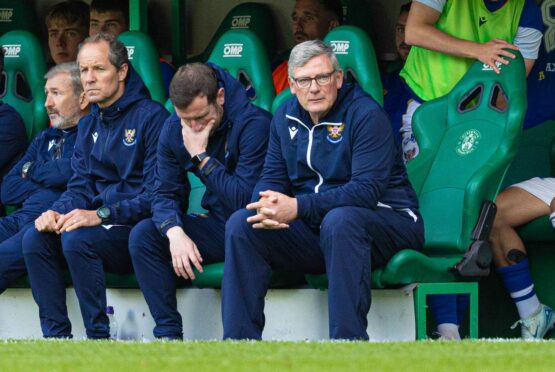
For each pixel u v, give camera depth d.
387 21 30.75
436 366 13.79
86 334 23.16
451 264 21.66
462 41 24.00
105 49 23.67
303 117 21.55
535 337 24.03
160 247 22.28
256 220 20.44
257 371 13.44
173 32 32.94
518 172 26.62
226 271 20.59
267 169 21.97
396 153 21.50
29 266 23.28
